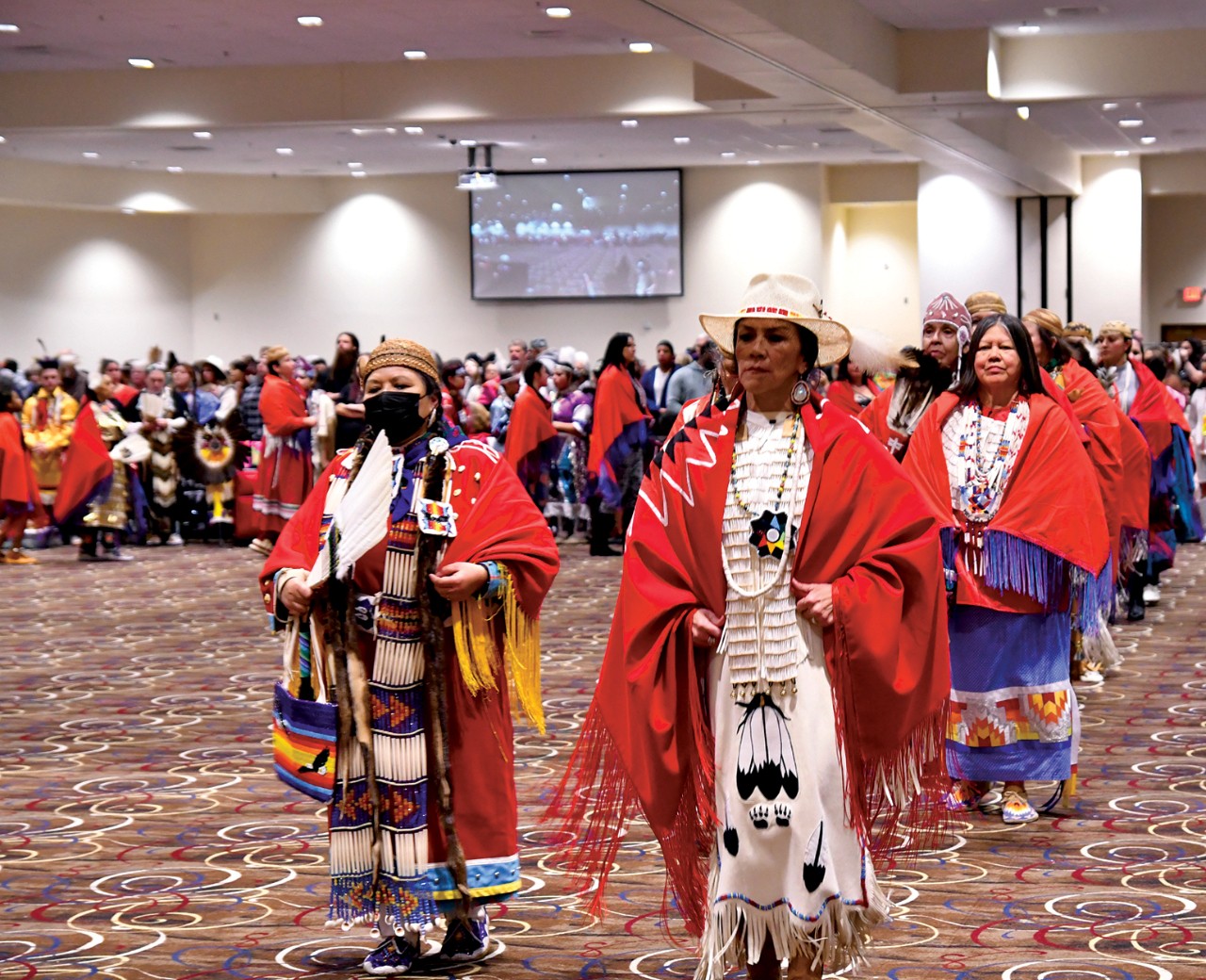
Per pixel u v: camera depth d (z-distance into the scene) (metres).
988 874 4.05
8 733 6.14
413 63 15.55
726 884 2.69
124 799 5.02
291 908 3.80
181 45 14.52
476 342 22.56
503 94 15.48
